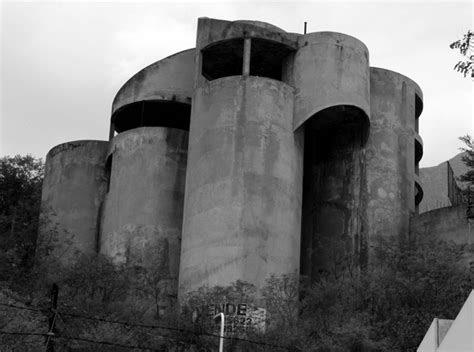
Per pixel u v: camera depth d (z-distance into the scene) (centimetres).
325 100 3491
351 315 2892
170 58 3909
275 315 3009
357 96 3547
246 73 3453
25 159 4616
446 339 1639
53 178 4128
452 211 3428
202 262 3234
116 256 3612
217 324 2930
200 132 3441
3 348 2631
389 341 2753
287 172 3388
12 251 3525
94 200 4038
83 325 2894
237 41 3531
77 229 3978
